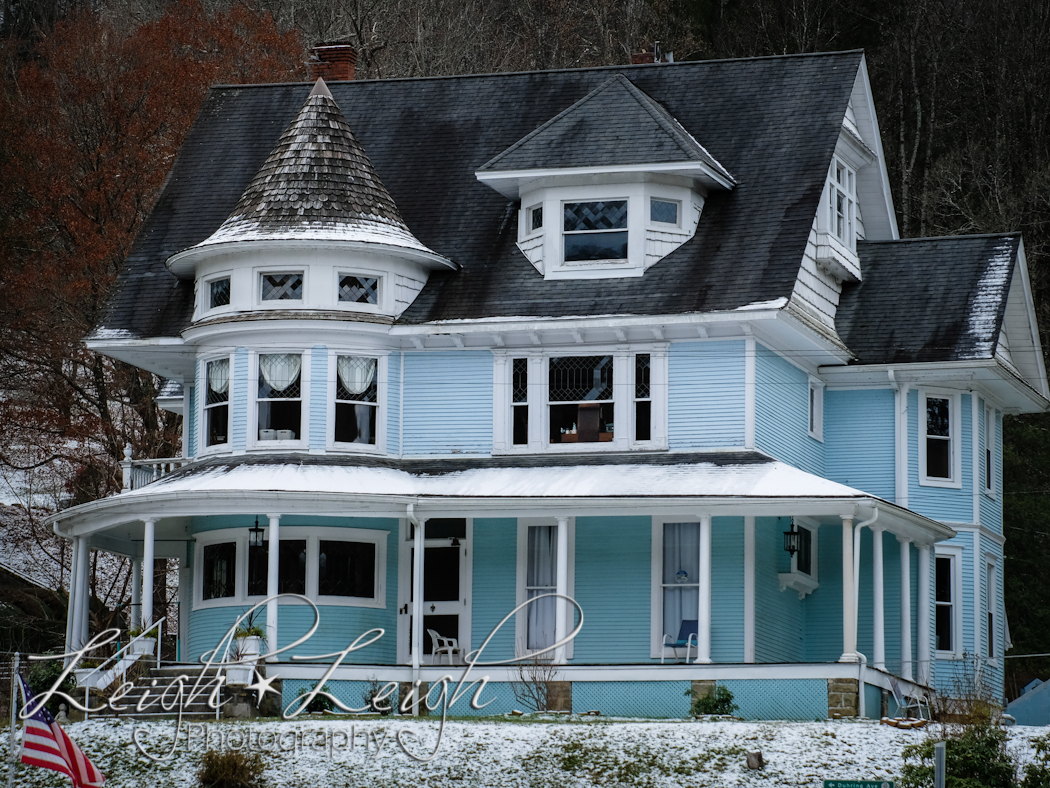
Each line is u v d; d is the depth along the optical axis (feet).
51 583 324.19
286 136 241.14
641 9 426.10
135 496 220.43
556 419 230.89
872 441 244.83
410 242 235.61
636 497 213.05
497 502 215.72
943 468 246.47
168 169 335.67
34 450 324.80
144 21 423.64
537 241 236.43
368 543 230.68
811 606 238.68
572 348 231.09
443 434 233.76
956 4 417.90
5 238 338.54
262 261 232.94
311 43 403.34
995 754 168.86
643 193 231.09
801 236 227.20
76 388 327.47
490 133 255.09
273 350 232.94
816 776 172.04
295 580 227.81
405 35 416.26
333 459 229.25
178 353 246.06
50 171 336.90
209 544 234.79
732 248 229.04
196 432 238.07
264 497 217.15
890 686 210.18
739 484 215.31
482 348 234.38
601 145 231.91
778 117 242.17
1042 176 379.76
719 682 205.36
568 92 256.73
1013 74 403.34
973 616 244.42
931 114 404.98
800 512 210.18
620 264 230.68
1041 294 375.25
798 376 238.68
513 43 427.33
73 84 345.31
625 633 223.51
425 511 217.97
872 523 210.38
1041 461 324.60
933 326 243.81
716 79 249.75
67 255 330.95
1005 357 255.50
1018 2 410.72
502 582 228.84
